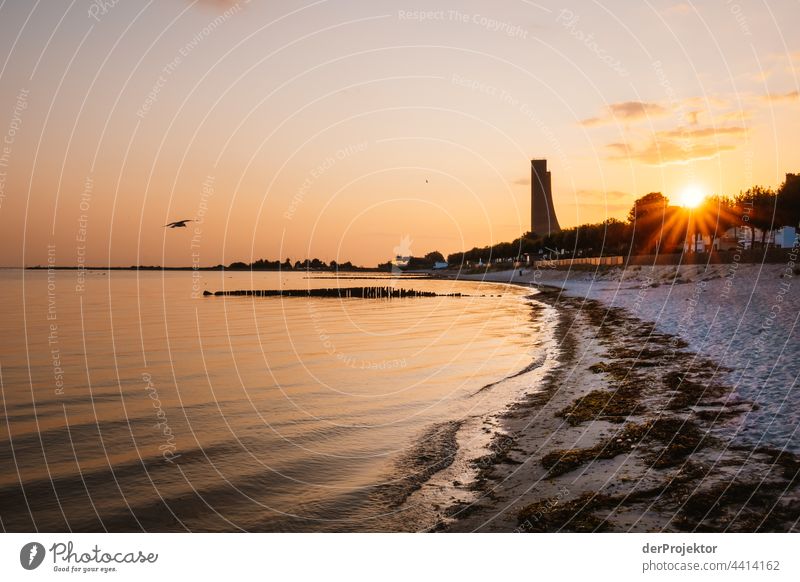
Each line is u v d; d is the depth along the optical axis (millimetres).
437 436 13438
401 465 11555
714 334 23438
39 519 9641
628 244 96938
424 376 21469
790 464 9352
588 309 46750
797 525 7574
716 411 12672
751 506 8117
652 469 9781
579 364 21156
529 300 69125
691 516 8055
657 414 13023
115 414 16625
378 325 43469
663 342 23500
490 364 23562
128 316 53875
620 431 12180
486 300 75500
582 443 11773
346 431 14219
